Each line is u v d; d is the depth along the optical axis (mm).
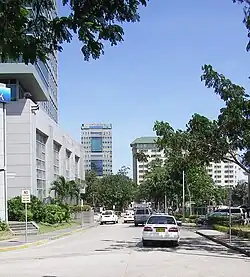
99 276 14391
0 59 7711
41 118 55125
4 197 37750
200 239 31438
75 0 7277
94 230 44906
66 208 54719
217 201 87812
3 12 7172
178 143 32156
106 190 105688
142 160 74375
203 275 14531
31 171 48594
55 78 84125
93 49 7547
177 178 73688
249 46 20391
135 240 30250
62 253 22234
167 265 17031
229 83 29141
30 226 39156
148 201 118875
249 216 51906
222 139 30469
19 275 14805
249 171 31406
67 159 76250
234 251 22828
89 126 164750
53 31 7434
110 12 7414
